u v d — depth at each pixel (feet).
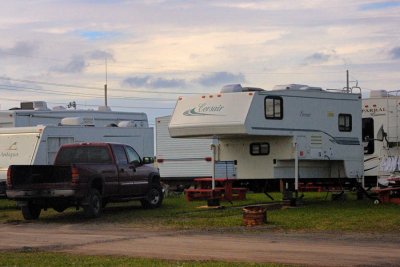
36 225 50.01
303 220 47.57
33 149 67.05
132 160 59.88
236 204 61.31
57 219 53.93
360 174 65.10
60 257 33.12
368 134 72.90
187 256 33.27
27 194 51.72
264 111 58.29
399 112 71.20
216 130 58.18
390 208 55.83
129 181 58.18
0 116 78.23
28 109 82.43
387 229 42.63
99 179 54.29
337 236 40.09
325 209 55.47
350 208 56.13
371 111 72.79
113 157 56.90
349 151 64.28
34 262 31.37
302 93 60.90
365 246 35.73
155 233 43.47
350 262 30.55
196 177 82.58
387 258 31.63
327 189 64.75
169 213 55.52
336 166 64.39
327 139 62.49
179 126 60.18
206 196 66.95
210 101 59.41
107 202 58.29
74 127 71.20
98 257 33.04
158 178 62.69
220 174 64.80
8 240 41.04
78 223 50.75
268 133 58.23
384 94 72.84
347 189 65.00
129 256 33.55
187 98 61.31
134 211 58.54
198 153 82.48
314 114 61.67
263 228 44.47
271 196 68.85
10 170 52.44
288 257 32.27
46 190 51.60
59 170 52.03
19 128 68.18
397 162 70.13
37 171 52.19
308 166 62.59
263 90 59.16
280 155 60.54
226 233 42.63
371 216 49.21
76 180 51.57
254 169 62.03
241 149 62.80
